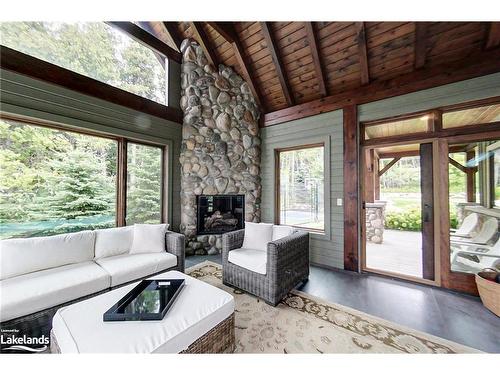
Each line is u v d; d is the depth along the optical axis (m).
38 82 2.46
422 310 2.17
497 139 2.49
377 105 3.14
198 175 3.96
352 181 3.28
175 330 1.27
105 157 3.14
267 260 2.29
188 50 3.91
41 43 2.53
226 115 4.10
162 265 2.51
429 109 2.77
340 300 2.38
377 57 2.98
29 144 2.51
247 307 2.21
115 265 2.26
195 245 3.92
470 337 1.77
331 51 3.17
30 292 1.65
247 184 4.25
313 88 3.73
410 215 4.43
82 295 1.87
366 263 3.40
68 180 2.80
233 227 4.21
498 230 2.54
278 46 3.43
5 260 1.88
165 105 3.82
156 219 3.80
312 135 3.76
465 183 2.63
